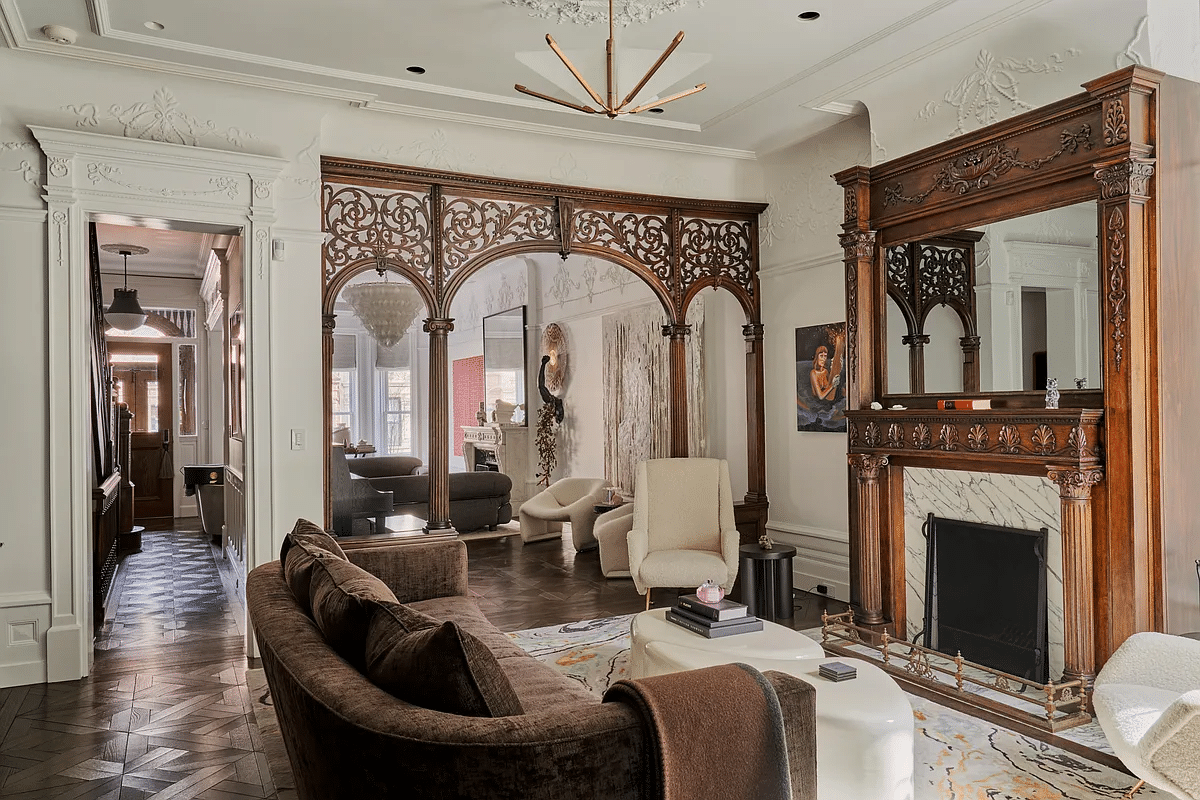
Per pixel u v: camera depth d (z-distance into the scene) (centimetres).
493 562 720
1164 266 351
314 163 499
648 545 546
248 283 474
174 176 454
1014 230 402
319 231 499
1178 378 354
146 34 416
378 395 1370
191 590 634
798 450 630
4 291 418
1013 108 418
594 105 516
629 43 438
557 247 588
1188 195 360
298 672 192
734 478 704
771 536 658
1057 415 358
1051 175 375
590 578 653
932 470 446
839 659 316
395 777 159
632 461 831
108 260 953
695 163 638
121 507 816
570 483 823
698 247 643
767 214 655
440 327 549
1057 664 377
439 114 533
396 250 538
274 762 320
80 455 432
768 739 176
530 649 459
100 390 616
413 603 379
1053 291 380
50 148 421
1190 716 220
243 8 390
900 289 468
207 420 1080
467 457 1132
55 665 420
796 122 565
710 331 729
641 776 166
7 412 419
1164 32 365
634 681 179
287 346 487
